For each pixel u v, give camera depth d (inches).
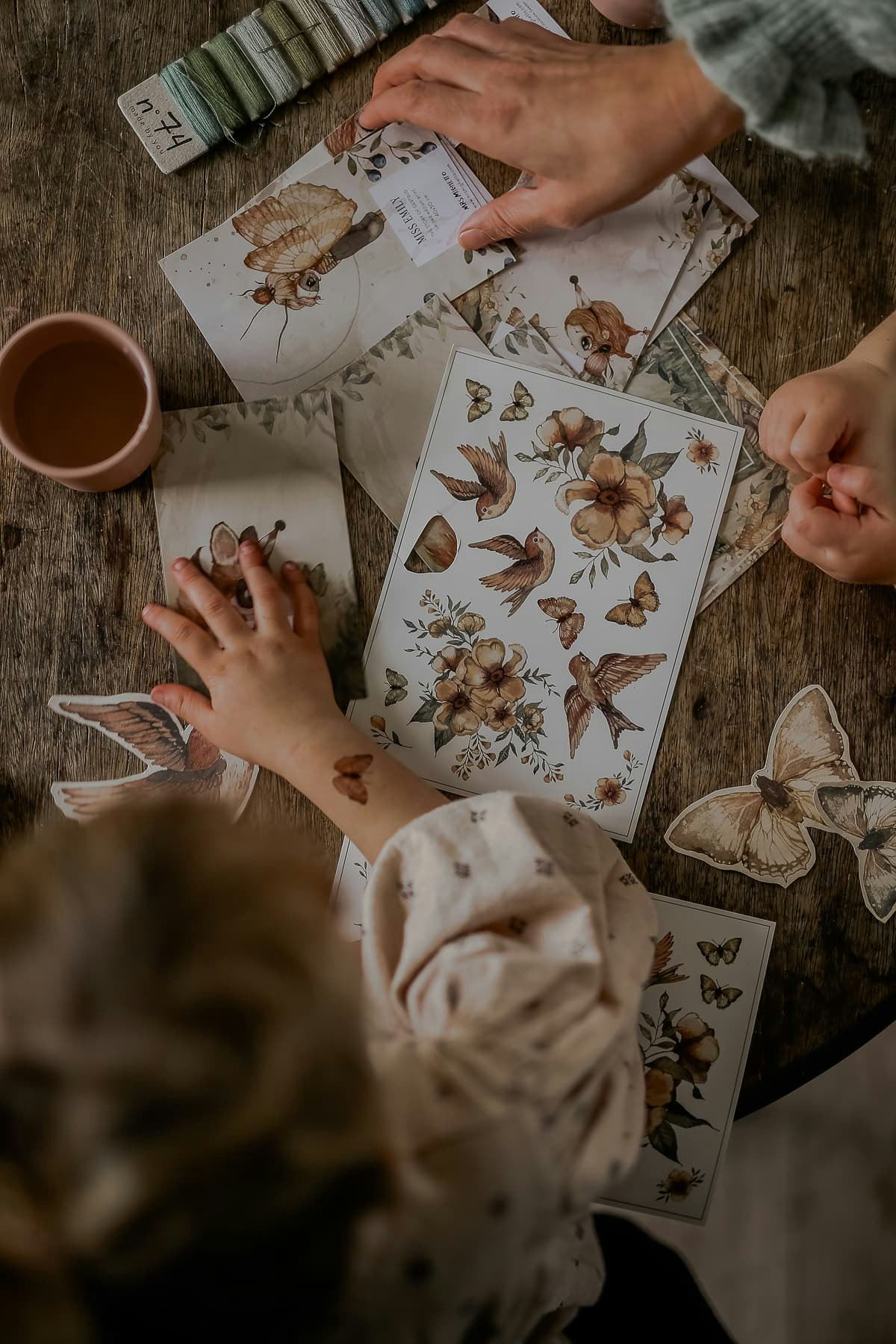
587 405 35.6
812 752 34.9
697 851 34.5
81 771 34.1
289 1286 23.9
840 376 34.6
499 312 35.7
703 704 35.0
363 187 35.6
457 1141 28.1
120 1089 19.8
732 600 35.3
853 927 34.4
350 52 35.5
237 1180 20.9
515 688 34.9
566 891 30.4
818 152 32.2
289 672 33.9
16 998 20.6
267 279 35.3
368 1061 25.6
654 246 35.8
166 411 34.9
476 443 35.4
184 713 34.0
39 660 34.3
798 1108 45.1
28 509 34.5
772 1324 43.7
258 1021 21.4
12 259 34.9
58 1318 19.8
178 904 21.9
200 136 35.2
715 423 35.7
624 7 35.2
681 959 34.2
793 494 34.7
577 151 34.0
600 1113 29.5
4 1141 20.1
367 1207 25.3
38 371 33.3
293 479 35.0
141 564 34.6
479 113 34.3
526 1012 29.4
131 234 35.1
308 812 34.3
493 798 31.3
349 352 35.4
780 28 30.8
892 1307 43.8
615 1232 34.9
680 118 33.5
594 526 35.4
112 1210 19.8
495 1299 28.5
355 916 34.1
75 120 35.2
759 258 35.9
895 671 35.1
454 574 35.1
